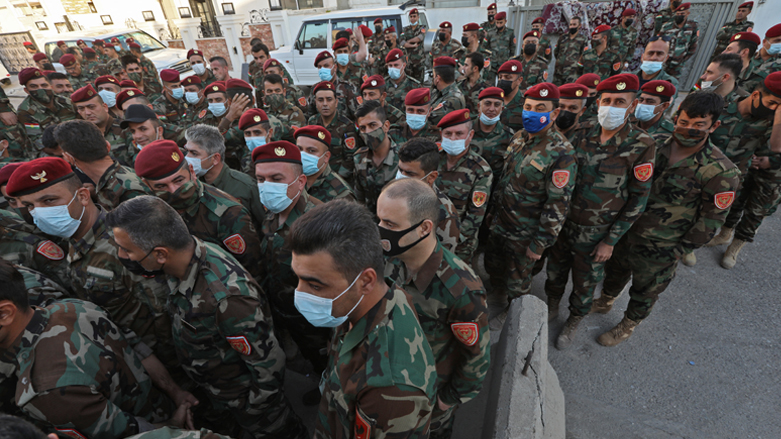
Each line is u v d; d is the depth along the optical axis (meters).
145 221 1.45
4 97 5.03
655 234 2.81
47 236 2.38
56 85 6.13
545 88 2.52
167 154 2.06
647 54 4.71
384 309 1.14
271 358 1.73
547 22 9.88
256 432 1.96
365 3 15.23
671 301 3.59
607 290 3.39
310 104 5.23
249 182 3.04
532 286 4.00
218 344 1.68
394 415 1.02
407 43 8.37
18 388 1.29
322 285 1.05
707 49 9.23
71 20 15.73
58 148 3.21
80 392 1.33
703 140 2.52
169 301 1.69
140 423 1.64
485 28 9.80
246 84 4.83
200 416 2.23
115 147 4.17
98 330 1.56
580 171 2.85
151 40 11.53
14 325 1.32
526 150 2.89
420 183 1.49
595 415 2.55
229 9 15.05
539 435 1.81
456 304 1.49
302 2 15.23
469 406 2.52
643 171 2.54
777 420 2.54
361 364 1.11
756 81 4.44
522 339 2.28
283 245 2.23
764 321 3.29
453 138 2.75
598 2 9.83
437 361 1.66
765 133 3.29
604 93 2.53
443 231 2.33
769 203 3.46
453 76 4.65
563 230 3.08
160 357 2.19
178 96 5.55
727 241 4.18
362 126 3.09
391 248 1.50
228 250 2.40
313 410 2.66
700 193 2.61
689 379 2.86
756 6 8.90
